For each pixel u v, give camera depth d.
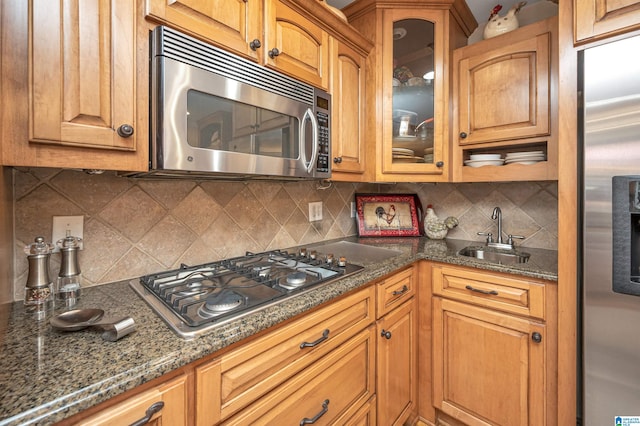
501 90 1.45
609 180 0.94
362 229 1.99
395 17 1.56
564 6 1.05
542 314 1.16
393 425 1.30
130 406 0.52
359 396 1.10
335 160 1.36
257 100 0.99
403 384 1.38
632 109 0.90
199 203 1.21
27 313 0.75
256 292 0.91
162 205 1.10
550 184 1.62
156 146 0.77
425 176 1.61
